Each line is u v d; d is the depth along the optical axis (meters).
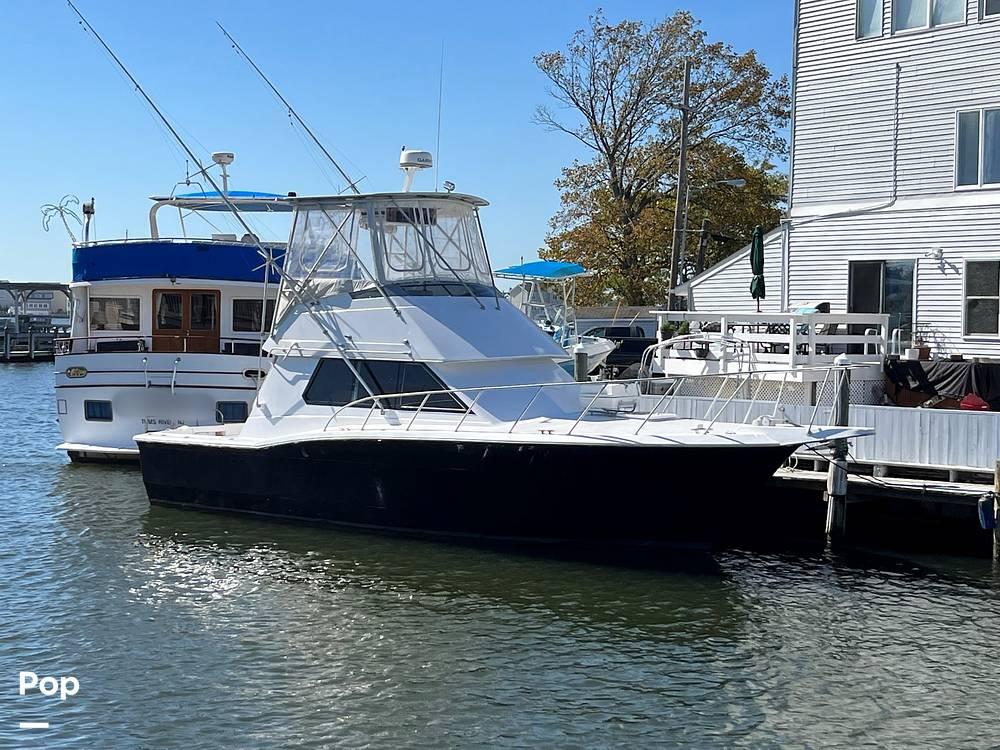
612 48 43.38
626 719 10.22
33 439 28.75
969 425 15.89
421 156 17.34
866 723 10.16
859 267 23.27
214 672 11.34
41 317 87.94
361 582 14.09
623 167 44.31
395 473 15.35
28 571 14.86
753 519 15.57
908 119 22.53
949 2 21.97
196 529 16.70
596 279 44.09
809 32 23.94
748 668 11.42
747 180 44.00
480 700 10.63
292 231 17.20
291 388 16.77
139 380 21.83
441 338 15.72
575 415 15.84
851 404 16.88
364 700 10.65
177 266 22.44
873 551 15.75
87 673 11.33
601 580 14.10
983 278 21.59
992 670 11.39
